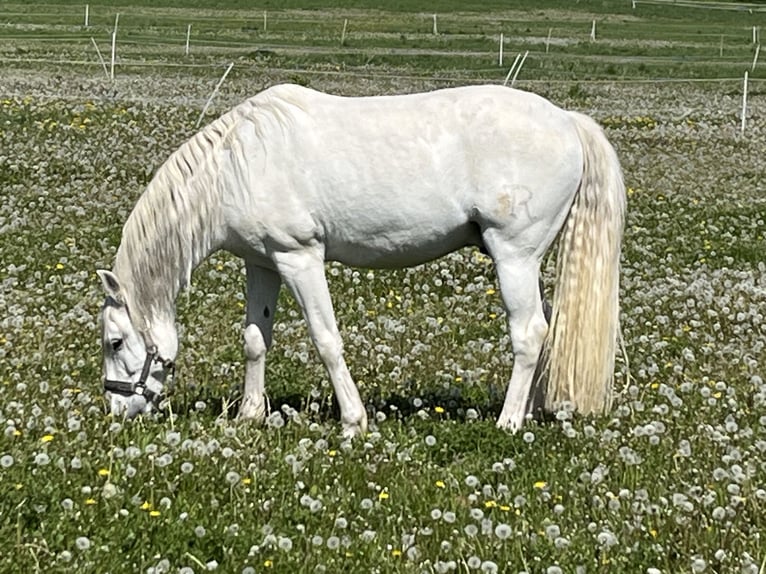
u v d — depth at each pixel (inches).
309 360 410.9
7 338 418.0
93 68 1320.1
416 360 412.5
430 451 313.0
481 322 476.1
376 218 322.3
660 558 241.0
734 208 735.1
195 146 321.4
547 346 333.7
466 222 326.6
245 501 265.0
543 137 323.0
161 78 1255.5
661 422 331.0
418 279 535.2
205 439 305.7
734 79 1449.3
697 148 956.6
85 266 540.1
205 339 439.8
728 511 260.8
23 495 261.3
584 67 1545.3
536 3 2529.5
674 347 435.8
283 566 234.2
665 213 707.4
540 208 323.6
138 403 325.1
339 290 516.1
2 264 533.6
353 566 235.1
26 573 228.7
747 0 2674.7
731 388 365.4
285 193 318.0
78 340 422.0
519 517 262.1
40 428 312.3
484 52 1669.5
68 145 822.5
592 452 306.8
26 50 1481.3
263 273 337.7
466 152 322.0
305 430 320.8
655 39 1998.0
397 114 323.6
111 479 273.4
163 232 319.3
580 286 328.8
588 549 244.8
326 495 273.9
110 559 235.0
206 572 233.0
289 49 1638.8
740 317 461.7
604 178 330.6
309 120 321.1
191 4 2288.4
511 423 330.3
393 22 2142.0
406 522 259.9
